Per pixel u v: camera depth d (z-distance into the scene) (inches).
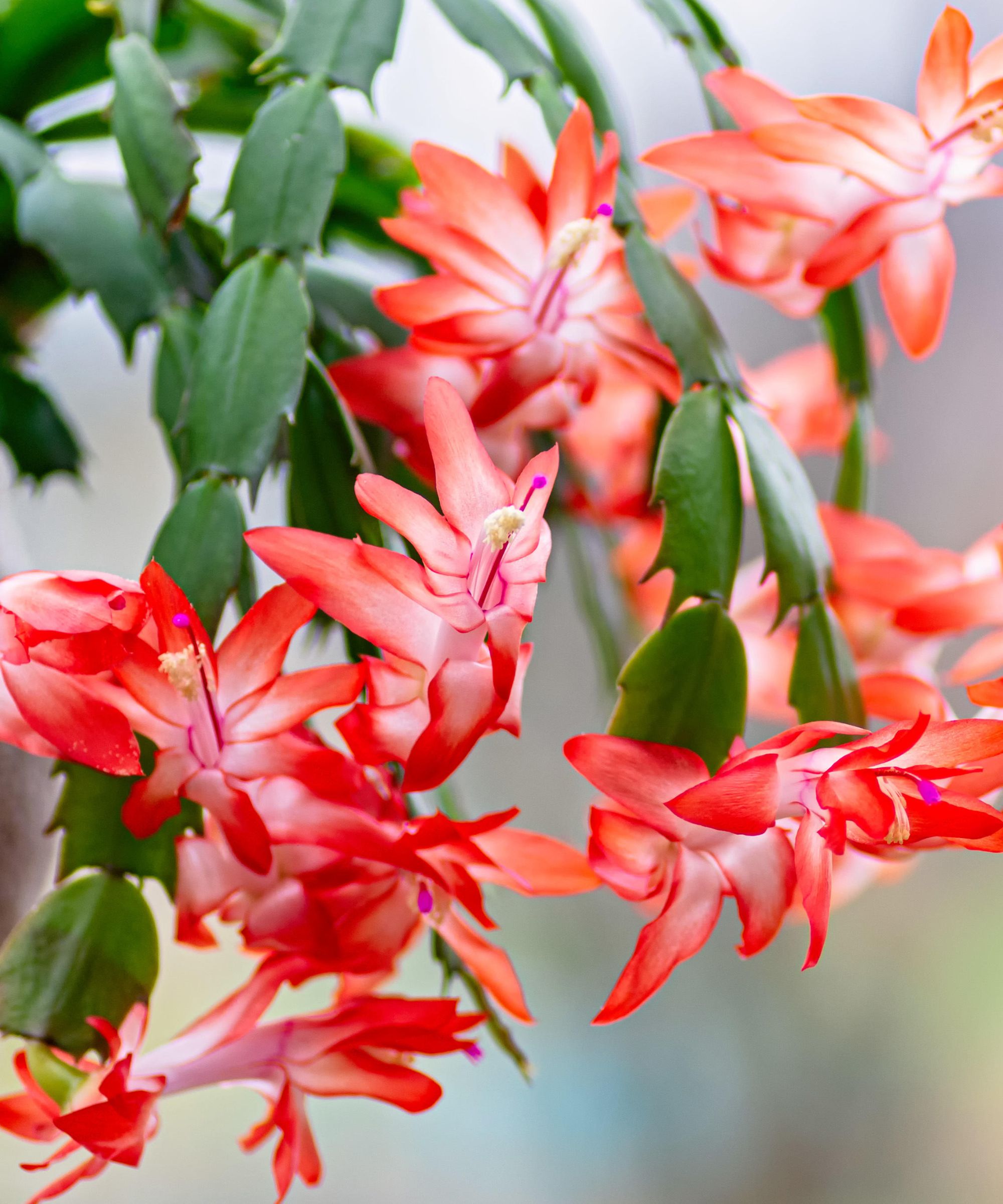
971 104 31.8
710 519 31.7
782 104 32.6
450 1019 31.0
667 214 34.7
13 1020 30.4
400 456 33.3
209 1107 58.9
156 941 30.9
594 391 33.0
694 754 30.7
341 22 32.4
